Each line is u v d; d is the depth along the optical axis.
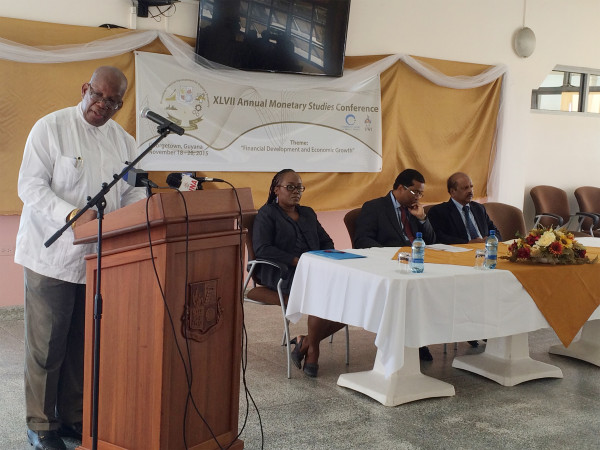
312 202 6.43
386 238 4.65
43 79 5.08
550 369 4.18
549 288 3.86
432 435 3.27
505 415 3.55
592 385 4.08
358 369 4.21
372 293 3.43
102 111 2.69
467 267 3.78
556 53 7.88
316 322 4.02
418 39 6.91
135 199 2.91
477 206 5.29
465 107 7.24
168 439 2.25
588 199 8.04
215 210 2.32
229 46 5.70
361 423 3.38
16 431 3.12
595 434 3.34
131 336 2.31
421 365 4.36
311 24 6.04
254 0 5.71
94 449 2.33
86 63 5.23
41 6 5.09
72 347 2.91
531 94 7.91
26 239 2.73
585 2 8.02
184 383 2.29
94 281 2.43
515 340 4.20
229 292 2.44
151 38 5.44
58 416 2.99
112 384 2.39
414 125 6.95
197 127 5.73
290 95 6.15
